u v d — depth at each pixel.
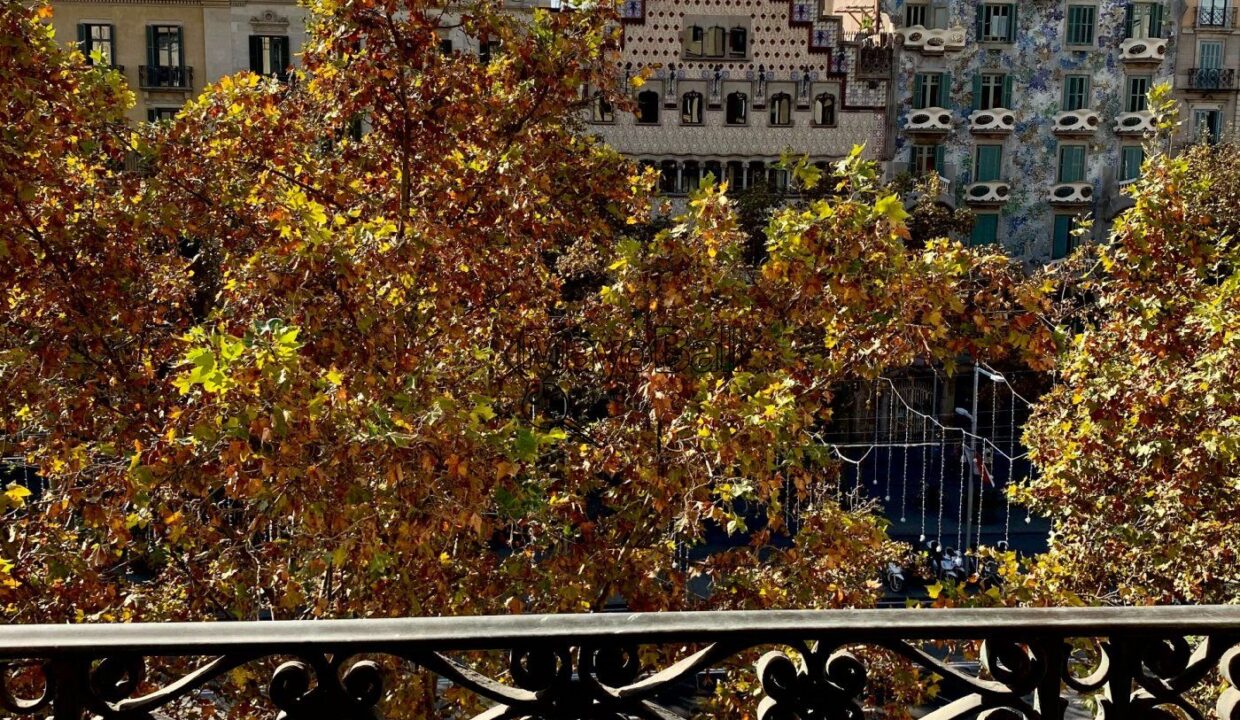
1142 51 39.59
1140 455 11.10
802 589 9.20
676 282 9.08
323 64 10.15
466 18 10.09
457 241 9.53
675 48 37.72
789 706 1.87
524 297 10.18
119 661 1.78
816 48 38.16
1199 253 10.83
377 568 7.27
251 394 6.46
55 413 8.77
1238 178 28.23
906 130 39.38
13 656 1.73
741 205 33.75
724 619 1.86
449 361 9.16
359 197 10.46
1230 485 10.23
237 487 6.53
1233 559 10.40
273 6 35.06
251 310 8.52
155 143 10.12
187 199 10.14
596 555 9.01
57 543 8.97
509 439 7.16
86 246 9.47
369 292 8.58
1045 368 8.18
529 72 10.45
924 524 31.89
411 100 10.00
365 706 1.83
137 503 7.13
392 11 9.68
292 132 10.70
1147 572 11.38
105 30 34.59
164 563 10.80
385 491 7.30
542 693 1.84
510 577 8.98
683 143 38.22
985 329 8.17
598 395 11.38
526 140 10.41
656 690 1.84
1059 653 1.91
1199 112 40.59
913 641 1.96
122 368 9.27
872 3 41.94
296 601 7.53
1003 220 40.78
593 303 10.42
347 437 6.77
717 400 7.90
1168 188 10.83
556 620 1.84
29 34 8.98
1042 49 39.78
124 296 9.53
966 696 1.99
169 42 35.00
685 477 8.31
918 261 8.21
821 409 9.71
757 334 9.62
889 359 8.55
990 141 40.22
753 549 9.57
